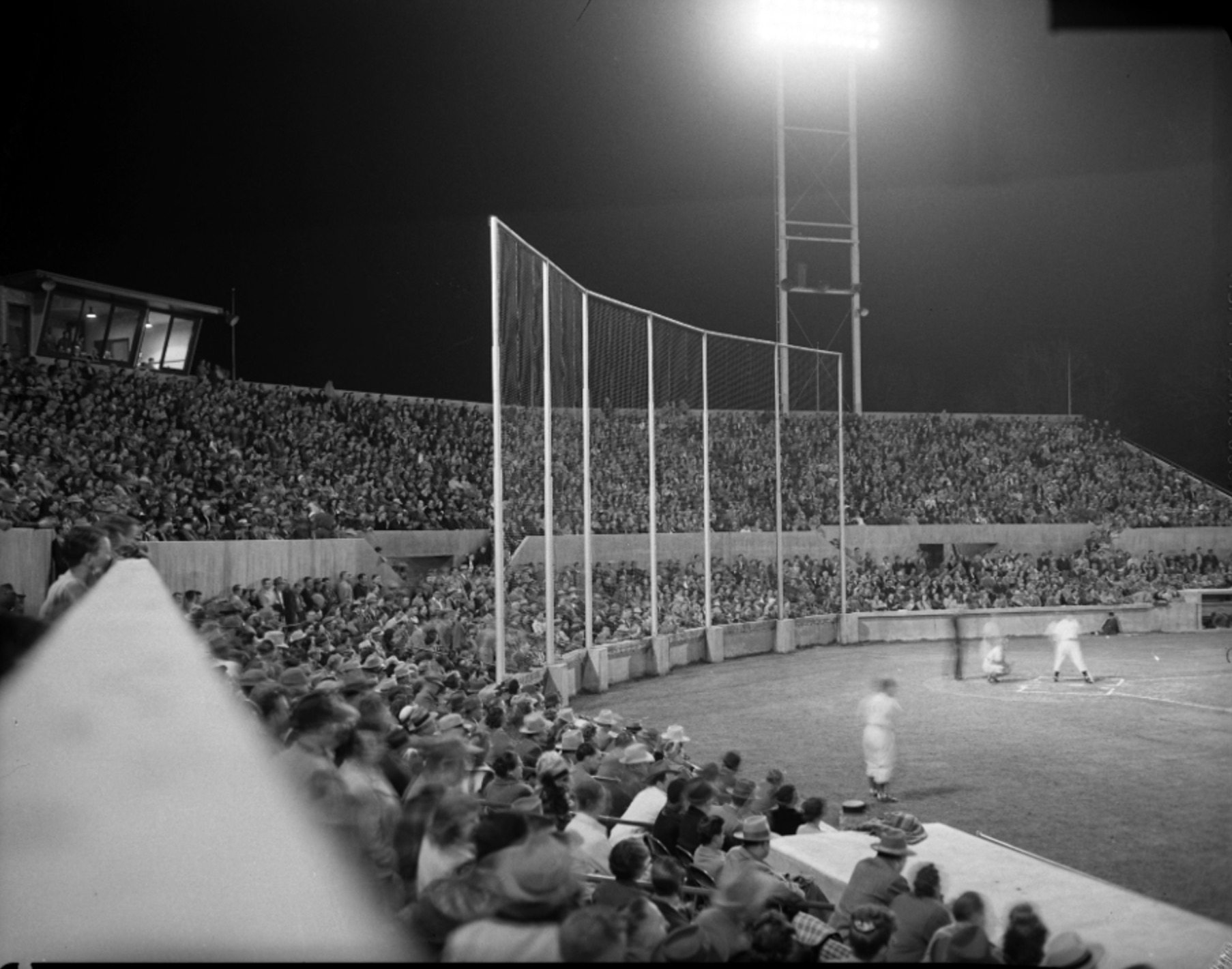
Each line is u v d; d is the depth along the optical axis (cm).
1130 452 5131
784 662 3338
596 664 2697
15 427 2528
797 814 1164
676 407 3912
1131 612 4109
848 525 4441
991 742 1989
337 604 2500
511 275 2334
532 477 2692
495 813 511
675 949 484
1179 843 1311
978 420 5112
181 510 2553
